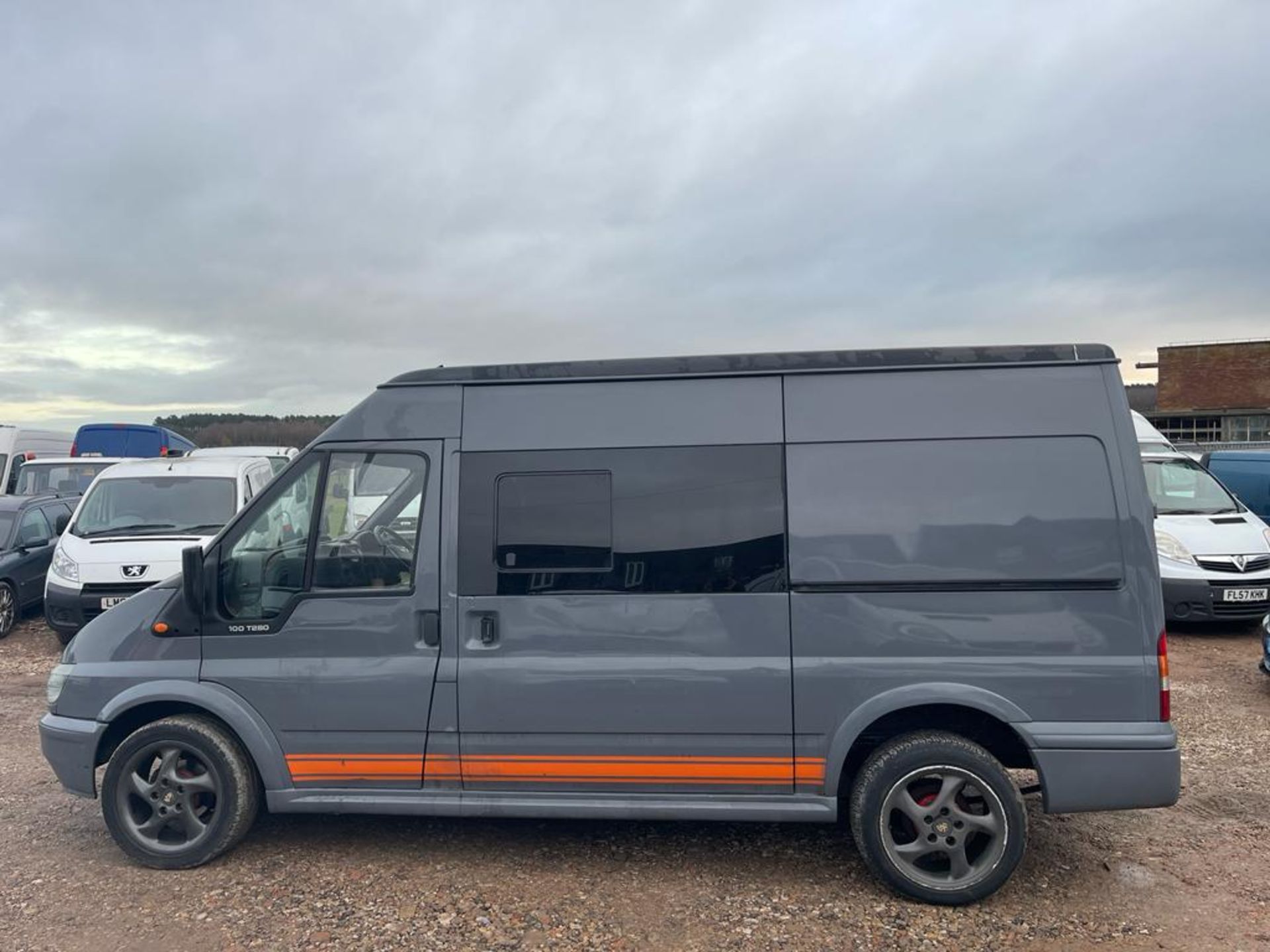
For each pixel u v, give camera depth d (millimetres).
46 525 11930
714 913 3881
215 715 4352
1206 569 9555
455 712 4137
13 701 7770
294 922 3814
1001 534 3912
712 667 4012
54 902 4008
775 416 4094
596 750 4086
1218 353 34094
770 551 4016
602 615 4074
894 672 3928
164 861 4305
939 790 3943
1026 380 4004
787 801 4020
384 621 4195
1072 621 3867
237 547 4348
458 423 4258
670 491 4090
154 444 18859
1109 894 4039
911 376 4066
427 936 3697
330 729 4215
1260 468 12875
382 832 4762
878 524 3973
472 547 4164
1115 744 3816
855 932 3725
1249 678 7965
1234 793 5238
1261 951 3568
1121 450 3922
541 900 3998
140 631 4383
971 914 3871
